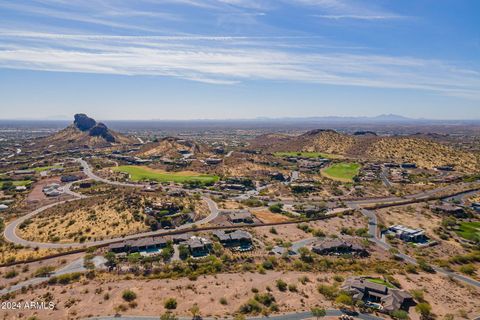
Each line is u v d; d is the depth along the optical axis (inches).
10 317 2893.7
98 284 3523.6
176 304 3120.1
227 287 3499.0
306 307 3144.7
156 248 4667.8
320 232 5413.4
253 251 4658.0
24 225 5531.5
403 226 5836.6
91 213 5895.7
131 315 2925.7
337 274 3956.7
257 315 2984.7
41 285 3528.5
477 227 5915.4
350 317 2984.7
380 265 4355.3
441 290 3681.1
